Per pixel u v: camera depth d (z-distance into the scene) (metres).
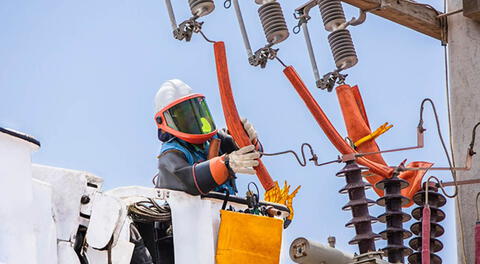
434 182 12.14
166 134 10.66
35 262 8.51
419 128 11.52
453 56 13.74
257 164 10.12
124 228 9.63
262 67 11.52
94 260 9.34
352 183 11.28
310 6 12.41
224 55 10.76
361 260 10.52
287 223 11.22
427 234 11.28
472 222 12.84
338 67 12.40
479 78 13.48
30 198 8.60
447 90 13.67
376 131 12.30
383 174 11.67
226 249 10.12
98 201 9.20
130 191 10.02
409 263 11.98
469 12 13.57
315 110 11.37
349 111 12.44
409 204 12.20
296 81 11.38
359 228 11.14
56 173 9.12
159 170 10.41
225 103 10.70
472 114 13.37
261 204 10.78
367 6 13.00
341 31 12.47
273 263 10.26
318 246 10.70
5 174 8.49
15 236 8.44
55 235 8.83
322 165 11.34
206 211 10.18
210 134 10.66
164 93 10.77
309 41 12.45
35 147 8.72
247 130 10.91
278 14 11.55
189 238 10.04
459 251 12.87
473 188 12.93
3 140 8.52
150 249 10.32
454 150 13.32
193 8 10.81
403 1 13.62
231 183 10.81
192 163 10.48
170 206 10.06
